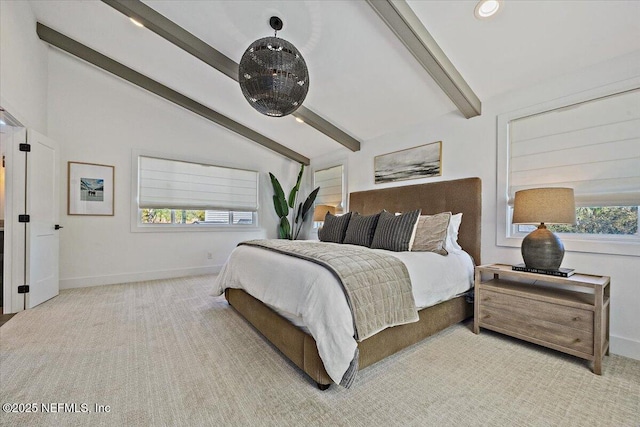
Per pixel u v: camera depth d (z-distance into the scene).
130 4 2.61
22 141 2.86
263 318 2.15
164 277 4.40
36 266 2.98
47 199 3.17
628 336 2.02
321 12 2.39
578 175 2.29
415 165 3.60
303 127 4.55
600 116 2.19
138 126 4.22
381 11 2.05
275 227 5.71
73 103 3.74
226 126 4.67
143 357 1.91
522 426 1.31
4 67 2.38
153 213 4.40
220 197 5.00
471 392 1.56
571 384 1.65
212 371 1.75
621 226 2.15
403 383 1.65
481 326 2.35
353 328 1.55
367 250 2.25
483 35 2.22
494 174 2.82
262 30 2.74
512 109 2.70
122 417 1.34
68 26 3.19
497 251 2.77
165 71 3.69
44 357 1.89
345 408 1.43
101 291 3.57
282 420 1.34
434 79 2.58
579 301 1.90
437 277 2.21
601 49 2.09
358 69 2.93
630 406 1.45
